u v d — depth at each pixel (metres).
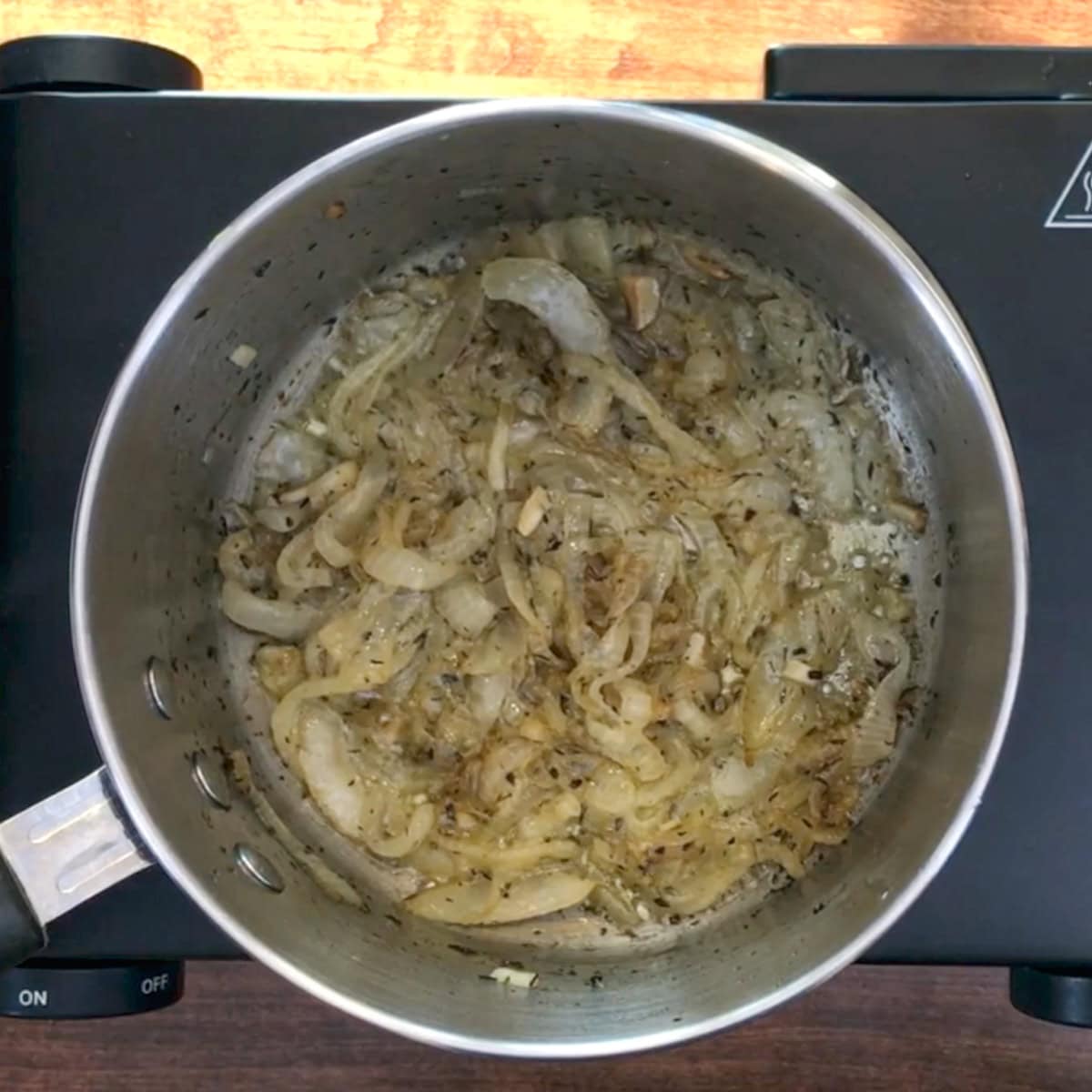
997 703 0.31
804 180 0.31
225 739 0.37
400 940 0.36
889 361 0.37
